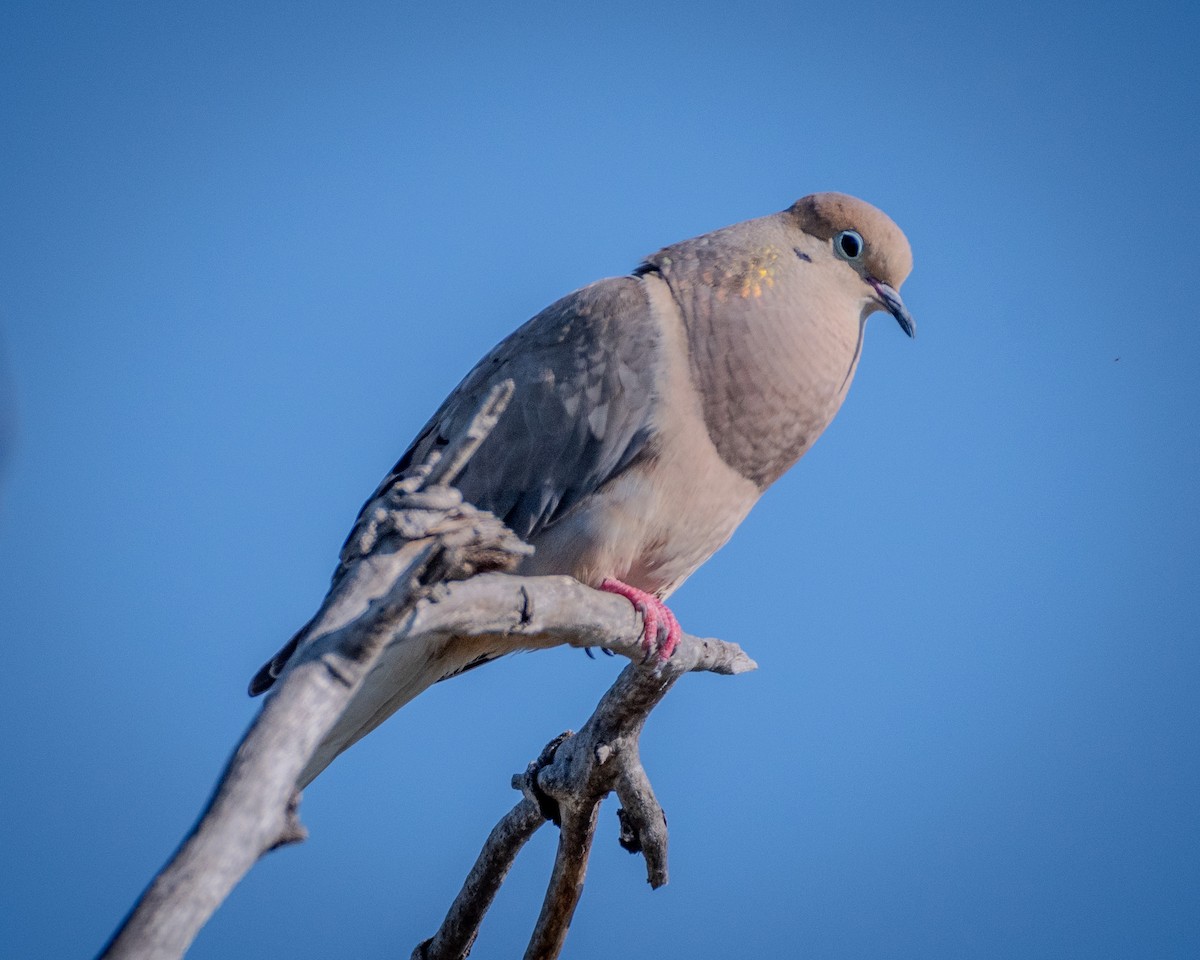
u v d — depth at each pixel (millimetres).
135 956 4863
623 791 9148
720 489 10617
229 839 5184
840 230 11047
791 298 10617
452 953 9859
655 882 9656
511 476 10641
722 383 10367
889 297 11117
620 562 10586
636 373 10461
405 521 5918
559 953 9836
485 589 6375
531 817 9453
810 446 10930
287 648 9445
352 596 7762
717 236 10992
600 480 10469
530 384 10727
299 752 5453
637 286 10836
